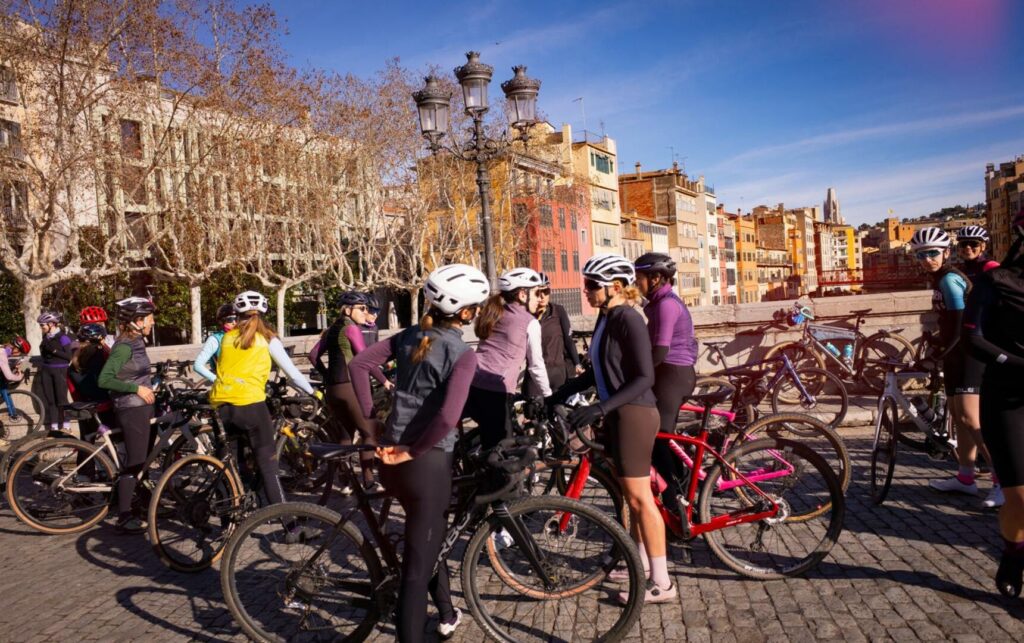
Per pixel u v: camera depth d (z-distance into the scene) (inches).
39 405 429.7
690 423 183.0
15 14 762.8
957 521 198.7
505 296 191.5
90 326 257.4
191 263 1097.4
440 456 134.0
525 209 1798.7
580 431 162.1
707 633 148.8
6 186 855.1
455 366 129.1
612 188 2822.3
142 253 948.0
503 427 182.1
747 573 173.2
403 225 1647.4
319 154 1314.0
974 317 146.9
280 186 1230.3
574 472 176.7
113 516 259.9
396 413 133.6
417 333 134.8
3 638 169.9
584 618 150.0
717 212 4197.8
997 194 4714.6
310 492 252.2
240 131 1029.2
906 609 152.5
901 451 268.7
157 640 164.6
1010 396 144.6
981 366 208.2
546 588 153.1
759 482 175.6
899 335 379.9
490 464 141.2
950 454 225.9
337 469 159.8
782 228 5605.3
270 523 152.9
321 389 278.2
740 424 189.3
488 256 415.8
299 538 151.2
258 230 1232.8
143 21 817.5
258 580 154.3
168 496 207.2
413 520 133.6
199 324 1272.1
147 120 906.7
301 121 1222.9
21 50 761.0
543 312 254.4
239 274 1369.3
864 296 398.3
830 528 171.9
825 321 399.9
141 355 235.0
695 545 193.6
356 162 1373.0
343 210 1440.7
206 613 177.5
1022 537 147.9
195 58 885.2
